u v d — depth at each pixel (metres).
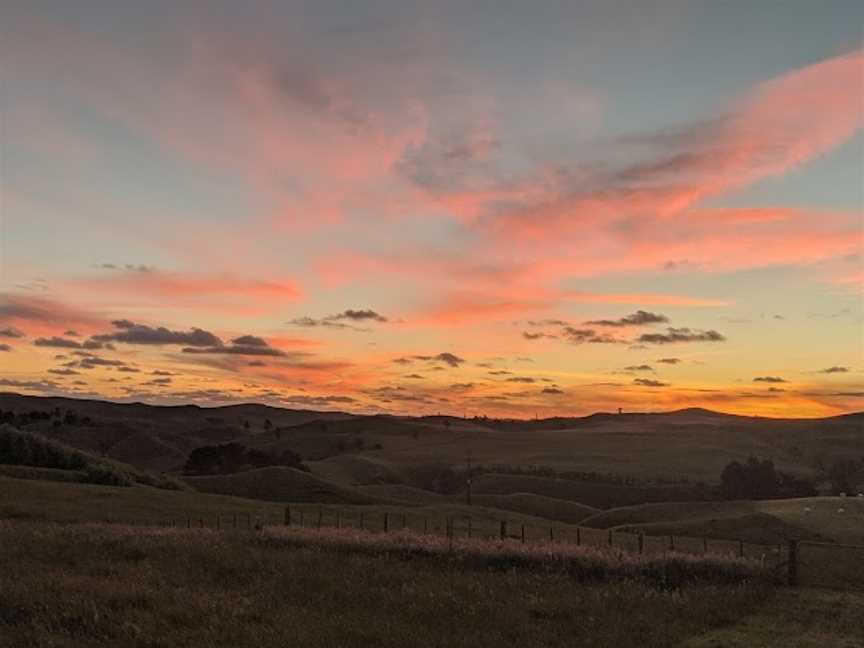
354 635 13.83
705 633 16.33
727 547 47.03
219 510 54.41
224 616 14.84
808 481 160.50
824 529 65.75
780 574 24.66
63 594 15.74
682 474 191.00
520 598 18.44
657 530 70.25
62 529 30.50
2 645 12.23
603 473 195.25
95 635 13.15
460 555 25.06
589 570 23.66
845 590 23.00
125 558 23.20
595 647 14.12
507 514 80.62
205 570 21.16
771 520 69.50
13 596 15.28
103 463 102.19
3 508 44.56
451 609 16.89
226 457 173.50
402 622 15.19
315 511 61.91
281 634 13.70
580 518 126.56
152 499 57.88
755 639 15.81
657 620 16.81
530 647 13.78
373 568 22.47
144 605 15.73
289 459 181.88
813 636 16.31
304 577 20.16
